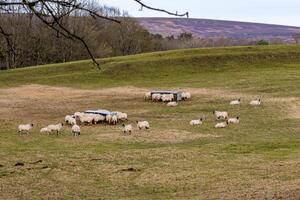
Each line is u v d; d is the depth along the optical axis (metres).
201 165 24.31
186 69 72.38
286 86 55.56
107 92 58.38
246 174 22.02
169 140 32.28
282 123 37.31
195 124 37.81
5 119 42.03
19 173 23.55
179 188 20.30
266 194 17.42
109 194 20.00
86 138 33.16
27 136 34.28
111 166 24.56
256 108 44.06
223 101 48.81
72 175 23.11
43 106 49.44
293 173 21.56
